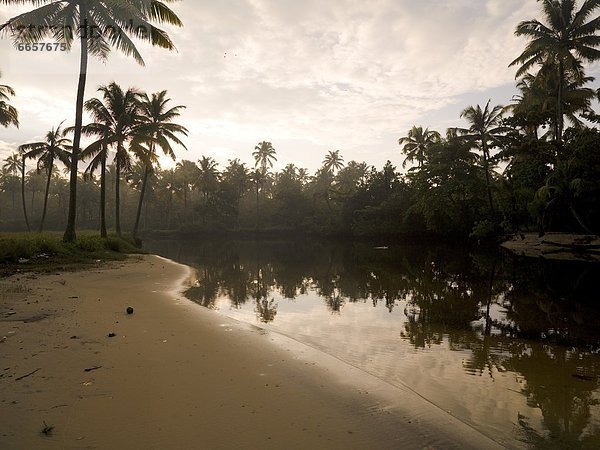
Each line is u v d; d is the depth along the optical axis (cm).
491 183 3750
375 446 351
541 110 3241
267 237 7319
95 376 461
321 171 8688
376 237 5728
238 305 1045
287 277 1645
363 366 579
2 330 616
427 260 2495
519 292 1272
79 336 614
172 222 8238
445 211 3988
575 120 3294
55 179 9000
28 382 430
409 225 5053
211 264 2216
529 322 875
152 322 750
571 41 2747
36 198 9475
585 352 662
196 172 7331
